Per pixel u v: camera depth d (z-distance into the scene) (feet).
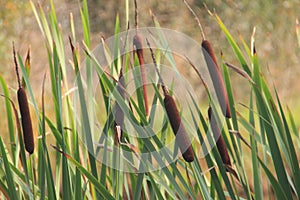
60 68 10.49
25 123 10.11
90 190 11.03
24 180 10.71
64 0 30.48
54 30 10.48
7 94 10.80
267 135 10.29
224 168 10.30
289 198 10.32
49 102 26.84
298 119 29.99
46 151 10.23
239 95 30.09
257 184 10.40
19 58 10.24
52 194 10.28
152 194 10.74
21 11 33.22
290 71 35.06
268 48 37.96
